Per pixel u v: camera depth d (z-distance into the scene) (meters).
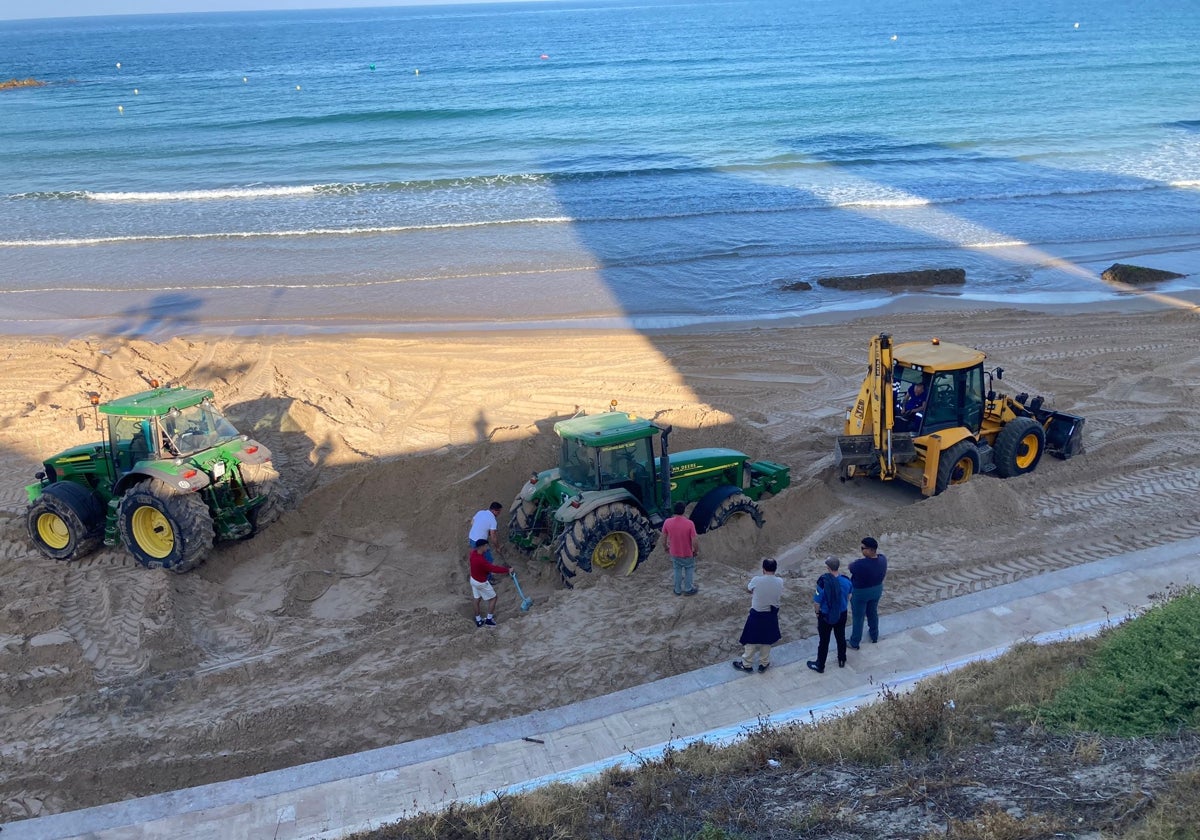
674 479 12.59
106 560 12.52
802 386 19.11
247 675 9.86
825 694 9.13
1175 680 7.89
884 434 13.48
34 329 24.11
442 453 14.64
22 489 14.79
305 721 9.14
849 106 61.22
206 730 8.94
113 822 7.78
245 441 12.95
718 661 9.91
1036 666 8.93
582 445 11.70
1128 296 25.28
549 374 20.00
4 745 8.97
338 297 26.39
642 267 28.72
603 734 8.67
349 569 12.35
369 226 33.97
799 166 43.38
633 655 9.90
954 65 86.00
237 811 7.85
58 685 9.88
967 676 8.90
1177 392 17.95
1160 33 119.12
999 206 35.59
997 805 6.71
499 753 8.48
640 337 22.61
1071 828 6.27
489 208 36.56
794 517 13.34
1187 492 13.61
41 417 17.52
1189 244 30.25
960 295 25.92
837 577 9.34
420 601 11.59
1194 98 61.09
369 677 9.75
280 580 12.07
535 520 12.32
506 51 127.00
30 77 110.81
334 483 13.80
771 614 9.27
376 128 57.22
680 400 18.41
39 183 43.06
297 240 32.41
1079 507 13.30
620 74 86.44
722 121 56.28
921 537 12.51
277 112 65.88
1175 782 6.57
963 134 50.47
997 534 12.53
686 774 7.77
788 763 7.81
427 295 26.44
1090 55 91.81
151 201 39.06
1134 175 40.03
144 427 11.96
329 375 19.86
